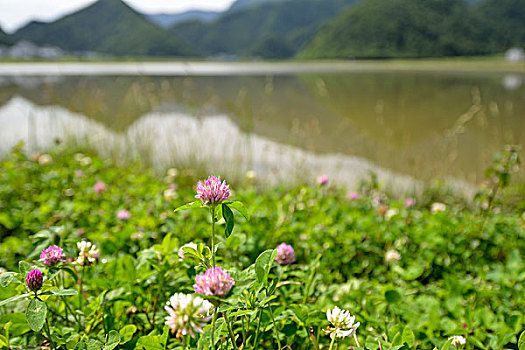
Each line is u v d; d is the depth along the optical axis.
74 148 6.41
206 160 6.18
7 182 4.68
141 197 4.46
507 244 3.56
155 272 2.09
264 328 1.78
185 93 14.78
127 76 24.92
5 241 3.28
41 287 1.47
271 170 6.07
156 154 6.44
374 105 13.62
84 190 4.44
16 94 14.07
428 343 2.06
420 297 2.51
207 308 1.23
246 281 1.56
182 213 3.51
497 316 2.44
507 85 20.81
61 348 1.74
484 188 4.38
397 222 3.73
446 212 4.05
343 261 3.28
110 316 1.90
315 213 3.95
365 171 6.19
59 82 19.58
